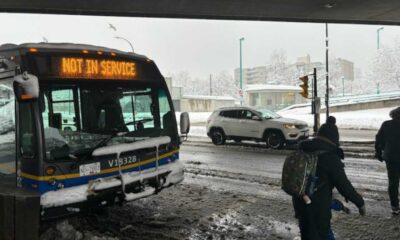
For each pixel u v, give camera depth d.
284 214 6.92
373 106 44.41
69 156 5.31
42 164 5.10
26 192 5.09
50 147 5.21
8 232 5.04
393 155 6.58
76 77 5.68
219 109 18.38
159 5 15.94
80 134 5.57
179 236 5.89
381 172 10.65
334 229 6.09
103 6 15.88
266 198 8.06
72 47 5.85
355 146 16.59
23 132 5.34
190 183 9.63
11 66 5.57
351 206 7.31
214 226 6.33
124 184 5.71
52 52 5.54
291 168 4.07
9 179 5.63
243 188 9.01
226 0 15.35
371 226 6.21
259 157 13.93
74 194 5.24
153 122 6.57
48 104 5.32
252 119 17.05
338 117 33.97
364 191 8.47
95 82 5.89
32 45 5.54
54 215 5.16
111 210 7.23
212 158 13.92
